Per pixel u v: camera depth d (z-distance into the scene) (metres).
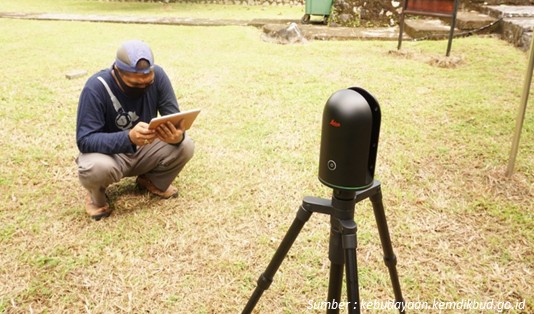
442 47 7.57
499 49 7.27
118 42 8.38
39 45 8.06
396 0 9.39
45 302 2.48
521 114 3.43
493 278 2.63
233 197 3.45
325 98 5.28
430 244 2.94
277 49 7.81
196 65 6.68
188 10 13.93
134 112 3.07
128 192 3.53
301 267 2.73
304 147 4.19
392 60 6.96
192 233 3.04
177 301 2.49
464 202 3.37
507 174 3.64
